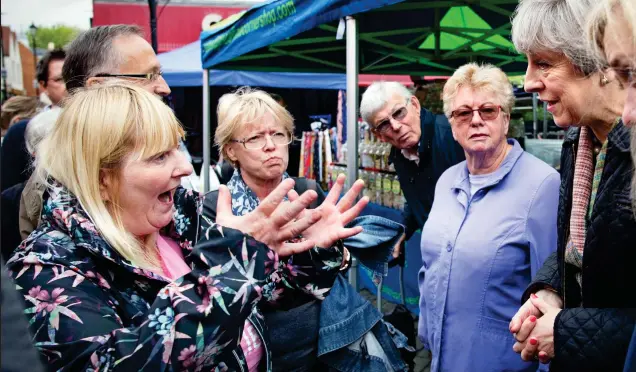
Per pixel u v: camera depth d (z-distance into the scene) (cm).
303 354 166
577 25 128
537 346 141
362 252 176
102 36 192
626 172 119
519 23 140
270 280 150
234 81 842
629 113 97
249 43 343
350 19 246
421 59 454
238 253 104
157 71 199
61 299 100
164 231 139
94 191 110
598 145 142
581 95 134
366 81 988
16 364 44
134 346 96
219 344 99
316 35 373
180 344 95
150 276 112
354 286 267
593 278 129
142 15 1391
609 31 97
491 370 189
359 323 173
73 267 105
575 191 143
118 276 112
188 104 1059
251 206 193
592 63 128
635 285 123
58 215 109
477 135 199
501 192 198
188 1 1429
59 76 344
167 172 113
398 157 314
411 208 320
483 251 192
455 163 288
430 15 362
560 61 135
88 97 114
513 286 190
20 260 105
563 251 147
